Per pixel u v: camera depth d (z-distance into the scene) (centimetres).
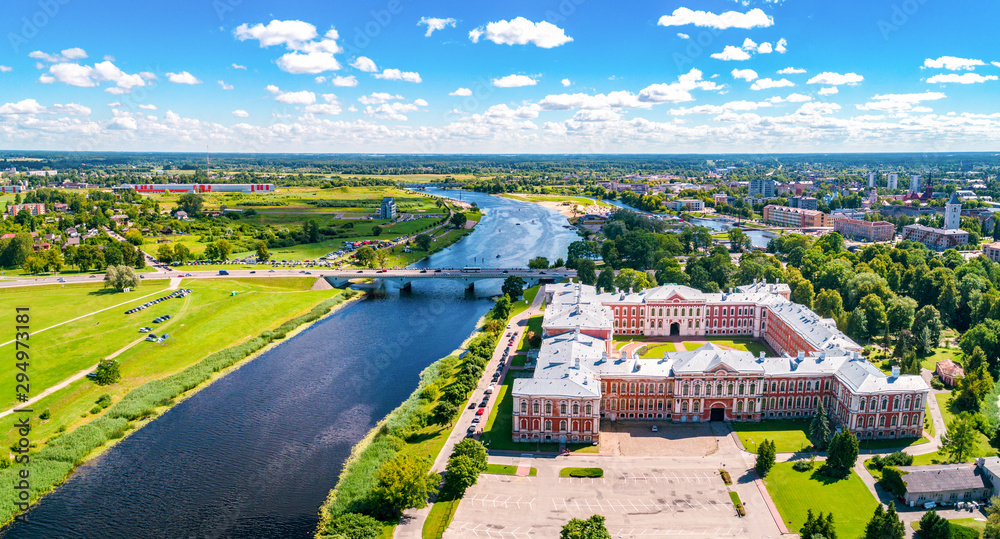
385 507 16700
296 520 16912
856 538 15325
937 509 16625
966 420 18925
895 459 18462
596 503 17188
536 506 17062
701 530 15975
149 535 16362
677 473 18638
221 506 17538
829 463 18400
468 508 17000
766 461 18338
